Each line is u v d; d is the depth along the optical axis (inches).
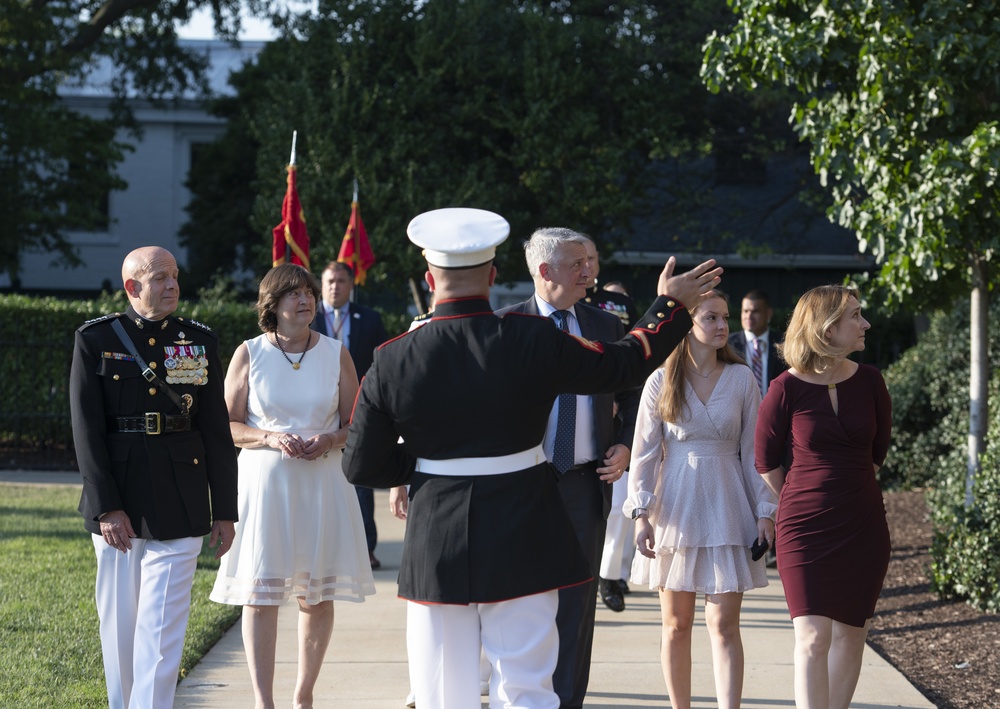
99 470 221.1
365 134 749.3
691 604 248.5
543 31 745.0
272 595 246.4
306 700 258.8
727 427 245.1
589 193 743.1
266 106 818.2
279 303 254.2
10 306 708.7
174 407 230.2
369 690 288.0
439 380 169.9
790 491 231.6
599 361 171.8
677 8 800.9
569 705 239.8
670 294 181.2
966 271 415.5
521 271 792.9
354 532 258.2
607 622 358.3
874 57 364.8
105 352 226.8
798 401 232.4
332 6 773.9
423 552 171.9
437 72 742.5
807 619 226.2
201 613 348.8
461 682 173.3
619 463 250.4
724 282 1069.1
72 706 257.6
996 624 344.5
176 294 231.9
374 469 177.9
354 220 522.3
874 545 228.5
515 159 755.4
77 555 421.7
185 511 227.8
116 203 1424.7
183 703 274.7
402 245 743.7
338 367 257.6
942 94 365.1
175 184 1432.1
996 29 361.1
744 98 818.2
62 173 1024.9
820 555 226.8
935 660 319.0
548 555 172.1
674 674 251.1
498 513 169.9
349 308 407.8
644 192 836.0
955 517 390.6
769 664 314.7
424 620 173.6
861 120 385.4
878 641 343.6
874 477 233.6
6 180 954.7
